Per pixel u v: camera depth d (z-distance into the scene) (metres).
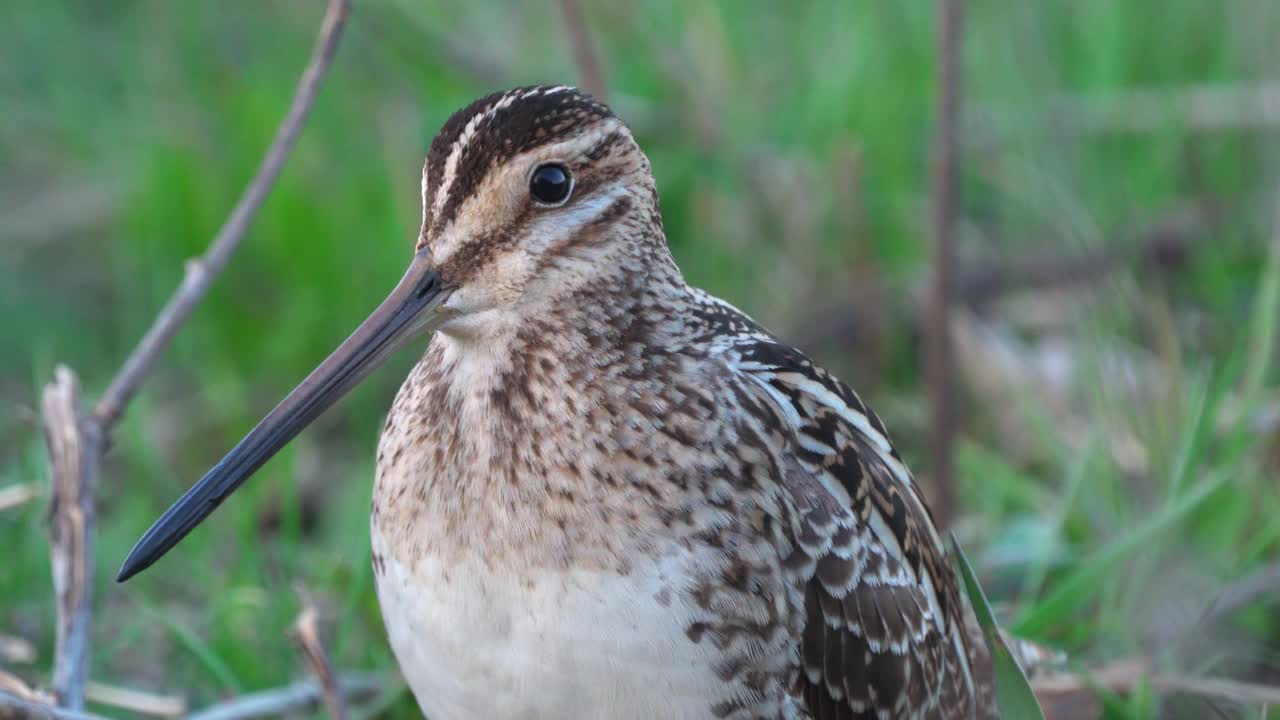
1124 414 10.73
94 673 9.74
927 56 14.75
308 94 9.71
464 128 7.35
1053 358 12.62
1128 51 14.75
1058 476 11.59
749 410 7.28
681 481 7.07
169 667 9.93
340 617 10.00
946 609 8.10
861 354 13.26
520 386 7.22
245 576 10.26
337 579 9.91
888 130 14.43
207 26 16.39
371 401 12.72
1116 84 14.55
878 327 13.19
